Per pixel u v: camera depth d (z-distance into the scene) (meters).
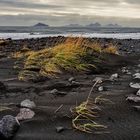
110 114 1.80
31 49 5.79
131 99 2.04
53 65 3.31
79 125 1.63
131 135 1.51
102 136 1.50
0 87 2.51
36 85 2.69
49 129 1.58
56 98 2.19
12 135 1.47
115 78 3.00
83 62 3.55
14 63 3.96
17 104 1.99
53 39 8.84
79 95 2.25
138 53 5.89
